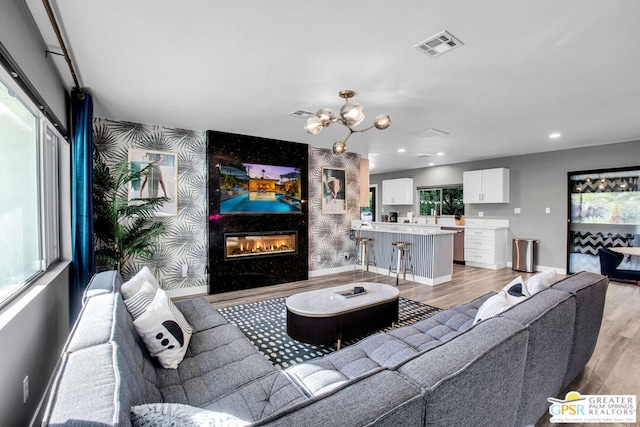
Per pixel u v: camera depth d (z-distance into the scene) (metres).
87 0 1.71
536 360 1.41
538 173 6.33
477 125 4.25
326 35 2.08
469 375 0.93
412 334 2.12
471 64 2.49
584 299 1.96
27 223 2.25
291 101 3.31
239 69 2.57
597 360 2.59
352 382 0.82
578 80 2.79
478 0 1.73
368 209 10.51
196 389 1.54
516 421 1.38
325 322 2.57
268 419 0.67
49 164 2.83
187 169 4.51
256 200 5.00
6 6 1.57
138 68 2.55
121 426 0.74
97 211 3.65
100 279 2.20
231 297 4.42
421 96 3.16
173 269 4.42
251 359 1.80
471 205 7.49
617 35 2.08
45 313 2.10
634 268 5.31
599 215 5.64
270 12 1.83
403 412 0.74
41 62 2.15
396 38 2.12
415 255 5.41
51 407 0.78
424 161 7.50
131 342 1.49
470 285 5.11
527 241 6.21
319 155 5.95
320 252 5.98
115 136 4.02
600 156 5.55
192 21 1.92
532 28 2.00
